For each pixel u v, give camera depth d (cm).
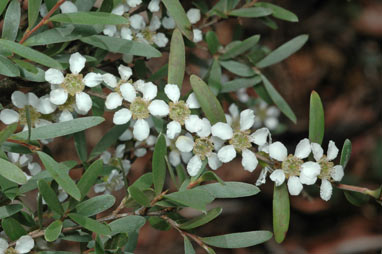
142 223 21
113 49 21
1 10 20
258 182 21
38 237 21
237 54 25
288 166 21
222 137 21
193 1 25
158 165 20
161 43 24
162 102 21
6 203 21
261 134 21
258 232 21
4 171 19
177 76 21
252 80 26
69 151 38
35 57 19
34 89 23
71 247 38
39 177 21
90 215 20
